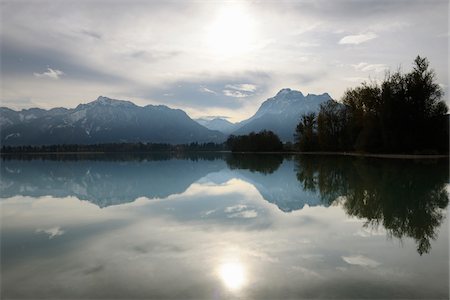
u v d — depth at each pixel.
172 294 9.30
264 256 12.17
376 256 12.08
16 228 17.41
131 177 47.84
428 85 71.12
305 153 125.44
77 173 57.59
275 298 8.95
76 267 11.37
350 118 98.00
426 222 17.19
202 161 105.38
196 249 13.09
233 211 20.81
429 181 32.59
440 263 11.31
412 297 8.87
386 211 19.97
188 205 23.34
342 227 16.33
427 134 70.88
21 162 114.88
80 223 18.36
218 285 9.77
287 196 26.69
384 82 75.50
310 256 12.10
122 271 10.94
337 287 9.51
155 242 14.15
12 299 9.12
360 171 44.62
